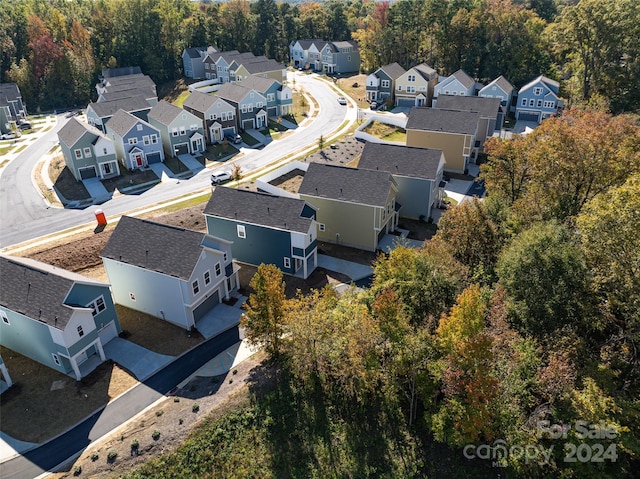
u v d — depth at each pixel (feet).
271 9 406.82
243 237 135.44
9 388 96.63
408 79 287.07
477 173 200.75
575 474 69.15
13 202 182.29
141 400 93.40
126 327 114.93
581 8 228.63
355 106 296.10
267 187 167.84
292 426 85.71
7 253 143.95
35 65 331.36
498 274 94.89
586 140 114.83
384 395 83.71
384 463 79.61
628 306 81.66
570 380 72.43
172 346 108.27
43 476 78.07
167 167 213.46
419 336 76.59
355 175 145.28
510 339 76.79
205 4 445.78
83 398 94.07
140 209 173.68
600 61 234.79
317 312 90.27
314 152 222.07
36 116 310.86
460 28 307.78
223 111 241.55
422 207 162.40
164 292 112.47
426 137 199.62
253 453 81.82
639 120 189.26
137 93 282.56
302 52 396.37
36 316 95.09
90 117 249.75
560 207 114.62
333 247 149.28
